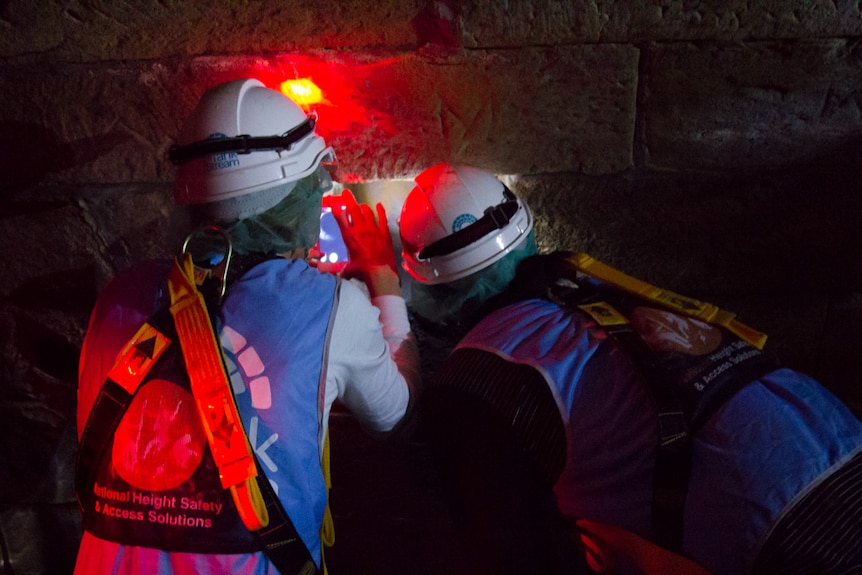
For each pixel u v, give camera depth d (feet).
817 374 6.25
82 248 6.23
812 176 5.61
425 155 5.76
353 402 4.34
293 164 4.33
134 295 3.94
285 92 5.60
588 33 5.28
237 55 5.57
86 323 6.48
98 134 5.83
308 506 3.80
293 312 3.79
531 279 4.58
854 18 5.07
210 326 3.62
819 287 5.94
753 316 6.10
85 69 5.65
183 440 3.56
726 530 3.52
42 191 6.04
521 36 5.32
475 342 4.14
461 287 4.79
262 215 4.23
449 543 6.99
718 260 5.93
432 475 6.73
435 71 5.48
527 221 4.90
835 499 3.39
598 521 3.99
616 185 5.76
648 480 3.72
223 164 4.17
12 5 5.44
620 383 3.80
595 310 4.10
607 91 5.46
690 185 5.72
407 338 5.01
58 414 6.84
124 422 3.63
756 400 3.67
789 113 5.43
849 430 3.66
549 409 3.79
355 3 5.34
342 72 5.54
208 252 4.16
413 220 4.81
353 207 5.41
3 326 6.54
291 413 3.67
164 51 5.57
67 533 7.35
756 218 5.77
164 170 5.92
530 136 5.65
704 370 3.76
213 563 3.58
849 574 3.30
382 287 5.21
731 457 3.51
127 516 3.60
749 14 5.14
